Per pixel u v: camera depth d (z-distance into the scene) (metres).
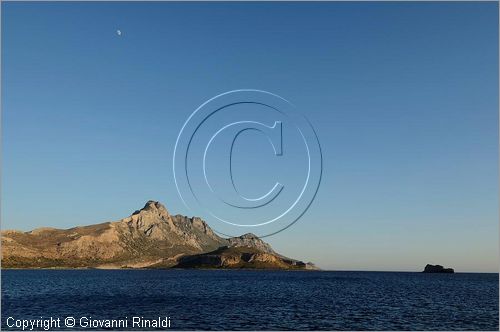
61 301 95.00
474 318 69.31
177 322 64.31
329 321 65.00
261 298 102.62
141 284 172.00
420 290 140.25
